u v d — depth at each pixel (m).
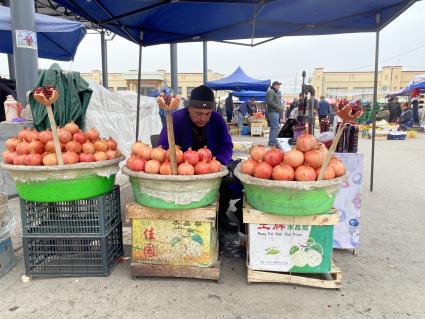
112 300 2.44
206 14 4.45
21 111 4.72
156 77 31.31
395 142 14.19
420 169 7.59
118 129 6.98
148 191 2.51
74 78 3.76
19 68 4.94
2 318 2.22
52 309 2.33
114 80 44.72
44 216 2.70
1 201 2.93
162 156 2.53
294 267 2.62
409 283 2.69
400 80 51.03
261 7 4.02
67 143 2.59
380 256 3.18
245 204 2.72
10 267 2.89
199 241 2.63
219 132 3.37
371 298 2.48
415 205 4.77
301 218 2.52
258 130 16.09
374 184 6.06
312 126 4.11
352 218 3.19
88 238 2.72
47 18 5.98
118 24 4.66
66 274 2.76
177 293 2.53
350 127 3.23
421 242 3.49
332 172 2.38
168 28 5.08
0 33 7.79
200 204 2.56
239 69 17.62
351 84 53.38
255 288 2.61
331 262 2.61
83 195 2.60
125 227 3.90
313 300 2.45
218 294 2.52
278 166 2.39
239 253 3.26
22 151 2.53
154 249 2.67
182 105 12.30
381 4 4.18
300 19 4.69
